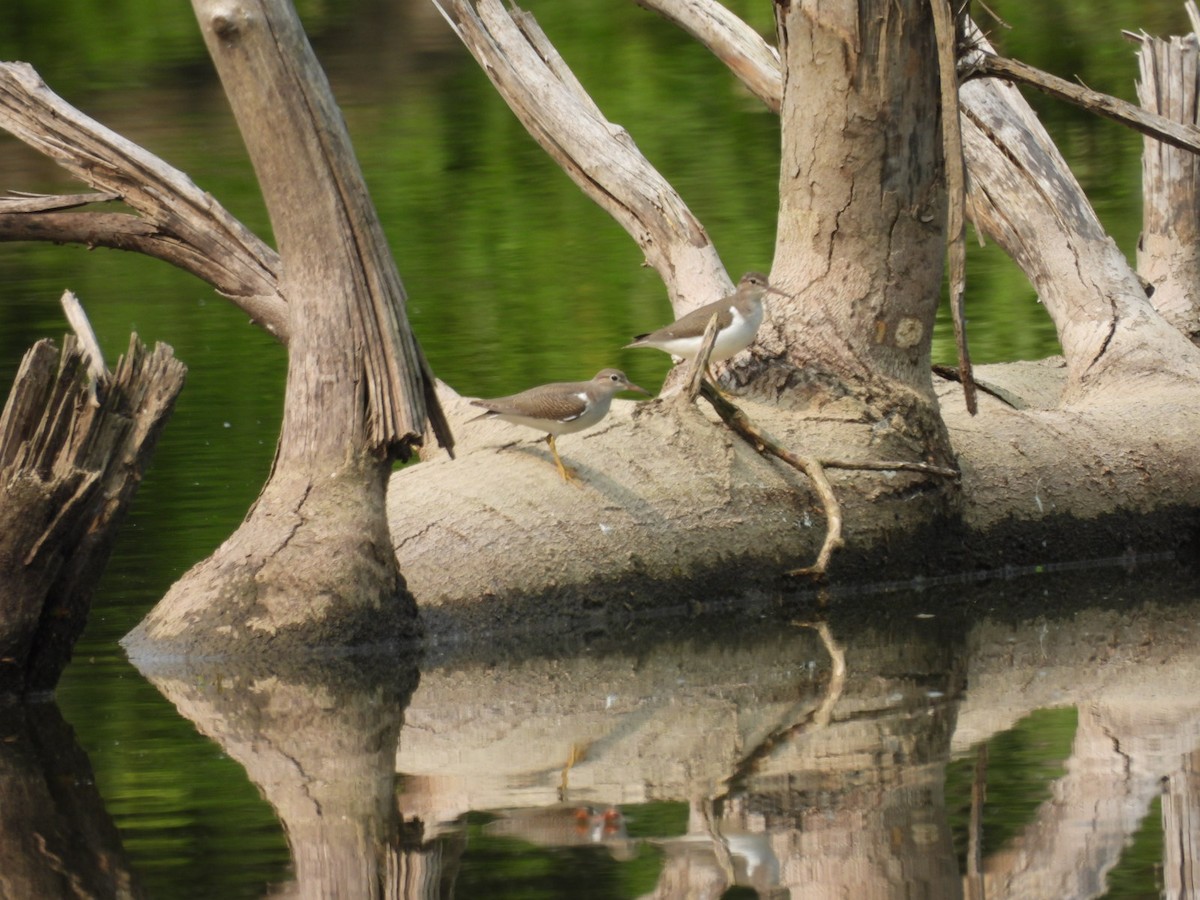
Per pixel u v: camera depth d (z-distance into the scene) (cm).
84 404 1095
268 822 809
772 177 2650
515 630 1237
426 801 837
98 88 3356
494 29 1700
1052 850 742
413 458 1519
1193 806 795
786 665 1116
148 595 1284
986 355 1939
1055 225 1659
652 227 1602
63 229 1499
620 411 1355
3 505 1057
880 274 1362
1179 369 1553
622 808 816
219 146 2933
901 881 714
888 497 1353
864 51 1312
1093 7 3562
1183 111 1745
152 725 1006
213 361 2016
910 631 1209
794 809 805
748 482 1325
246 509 1489
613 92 3206
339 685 1101
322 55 3553
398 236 2506
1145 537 1480
